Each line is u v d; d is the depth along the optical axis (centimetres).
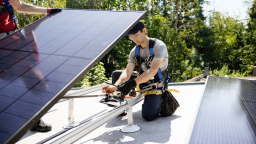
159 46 237
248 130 83
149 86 257
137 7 2520
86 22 203
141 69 269
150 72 222
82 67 124
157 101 251
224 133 79
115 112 192
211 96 151
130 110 223
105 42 150
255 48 3384
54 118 260
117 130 226
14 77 126
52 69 128
